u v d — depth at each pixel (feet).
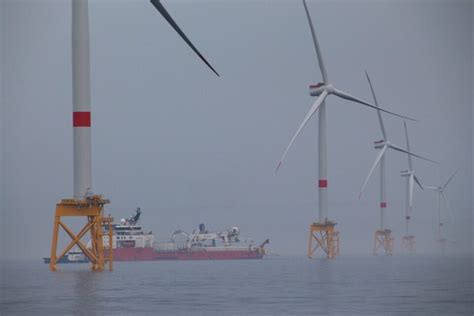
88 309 611.06
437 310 592.19
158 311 593.83
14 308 622.95
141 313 582.76
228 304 641.40
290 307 613.93
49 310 607.37
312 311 586.45
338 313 573.33
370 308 605.31
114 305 637.71
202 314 574.15
